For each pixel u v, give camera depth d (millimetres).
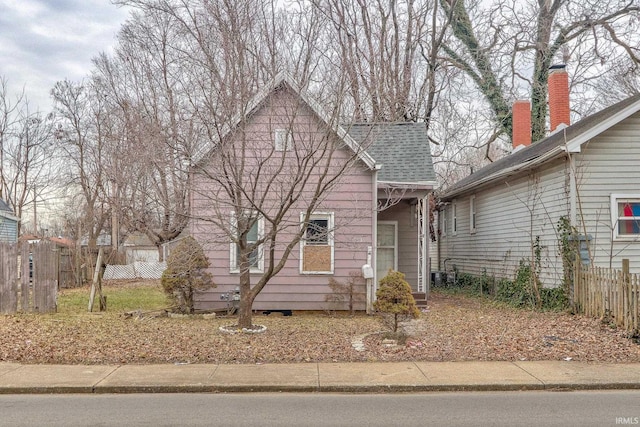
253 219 11266
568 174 14148
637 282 10773
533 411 6605
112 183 26672
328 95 11711
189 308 13977
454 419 6289
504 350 9664
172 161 11477
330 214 14719
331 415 6461
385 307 10414
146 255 34844
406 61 25547
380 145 16719
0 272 14102
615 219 13938
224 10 12180
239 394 7434
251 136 12859
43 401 7094
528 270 16141
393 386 7559
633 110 13461
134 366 8578
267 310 14602
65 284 22094
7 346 9828
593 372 8258
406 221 17219
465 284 22609
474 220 22047
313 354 9336
